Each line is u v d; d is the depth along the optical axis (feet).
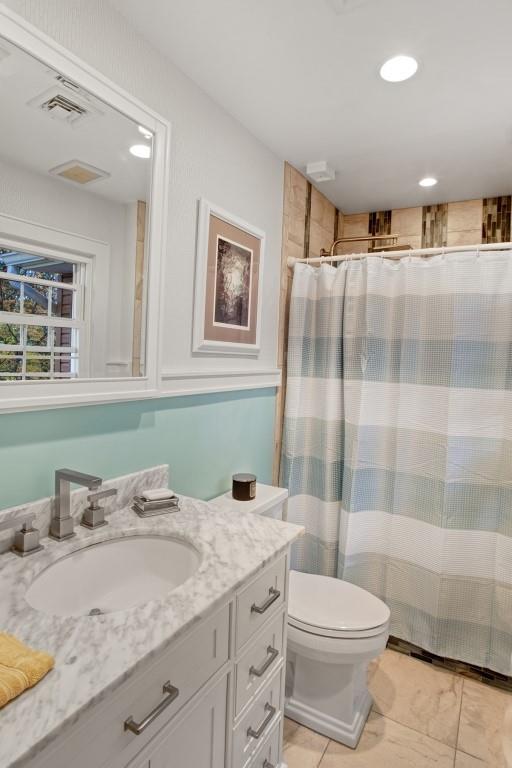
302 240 7.72
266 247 6.73
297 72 4.93
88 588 3.58
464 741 5.08
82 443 4.08
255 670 3.55
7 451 3.49
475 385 6.11
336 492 7.04
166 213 4.65
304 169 7.36
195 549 3.62
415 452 6.52
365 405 6.70
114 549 3.81
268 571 3.67
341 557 6.80
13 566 3.18
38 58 3.43
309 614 4.96
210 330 5.55
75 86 3.72
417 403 6.49
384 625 4.87
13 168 3.38
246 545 3.62
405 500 6.62
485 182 7.59
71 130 3.76
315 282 7.30
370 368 6.68
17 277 3.43
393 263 6.79
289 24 4.23
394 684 6.01
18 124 3.39
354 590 5.52
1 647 2.22
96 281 4.02
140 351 4.49
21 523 3.27
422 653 6.59
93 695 2.00
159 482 4.83
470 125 5.90
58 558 3.35
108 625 2.53
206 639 2.90
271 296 6.97
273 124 6.00
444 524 6.25
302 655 4.94
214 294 5.59
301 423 7.36
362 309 6.72
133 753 2.36
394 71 4.86
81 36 3.83
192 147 5.15
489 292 6.03
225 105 5.58
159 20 4.22
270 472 7.23
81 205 3.87
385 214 9.06
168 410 5.06
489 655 6.12
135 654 2.28
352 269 6.79
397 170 7.27
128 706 2.30
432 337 6.35
